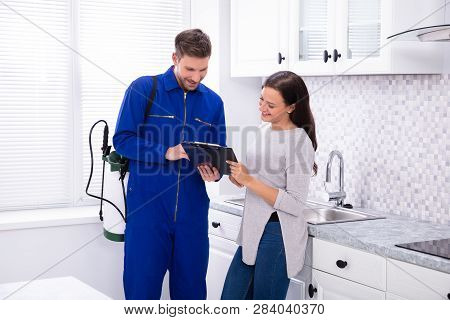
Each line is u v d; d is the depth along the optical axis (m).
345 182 3.31
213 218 3.33
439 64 2.72
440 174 2.77
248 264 2.51
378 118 3.08
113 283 3.50
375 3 2.65
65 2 3.51
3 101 3.39
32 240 3.28
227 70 3.66
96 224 3.41
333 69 2.85
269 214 2.47
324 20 2.90
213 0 3.64
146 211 2.64
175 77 2.65
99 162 3.65
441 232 2.56
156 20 3.77
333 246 2.53
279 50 3.17
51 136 3.52
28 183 3.48
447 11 2.69
